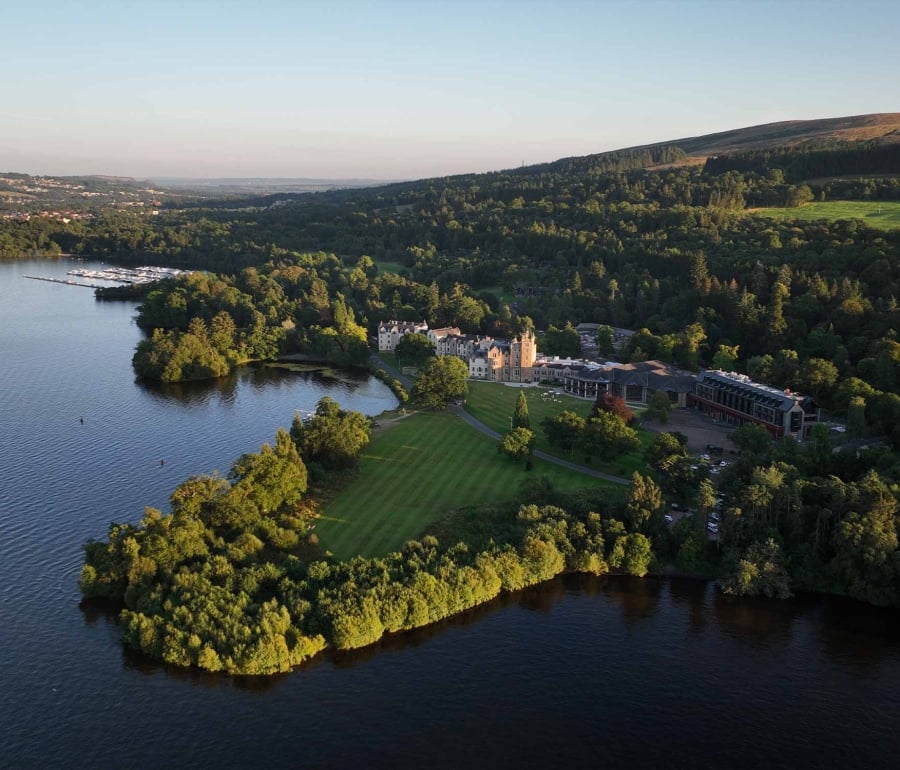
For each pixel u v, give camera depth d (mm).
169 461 182375
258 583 117938
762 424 197500
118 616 117688
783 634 117062
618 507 141125
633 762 91375
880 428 185000
